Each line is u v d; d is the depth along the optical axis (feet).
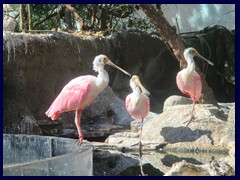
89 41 45.96
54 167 14.48
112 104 41.29
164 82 57.11
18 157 20.43
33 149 20.03
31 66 39.17
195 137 30.83
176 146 30.42
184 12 69.36
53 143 19.49
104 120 40.01
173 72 57.41
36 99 39.70
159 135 32.04
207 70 62.23
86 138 35.86
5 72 37.11
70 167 14.97
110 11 54.29
